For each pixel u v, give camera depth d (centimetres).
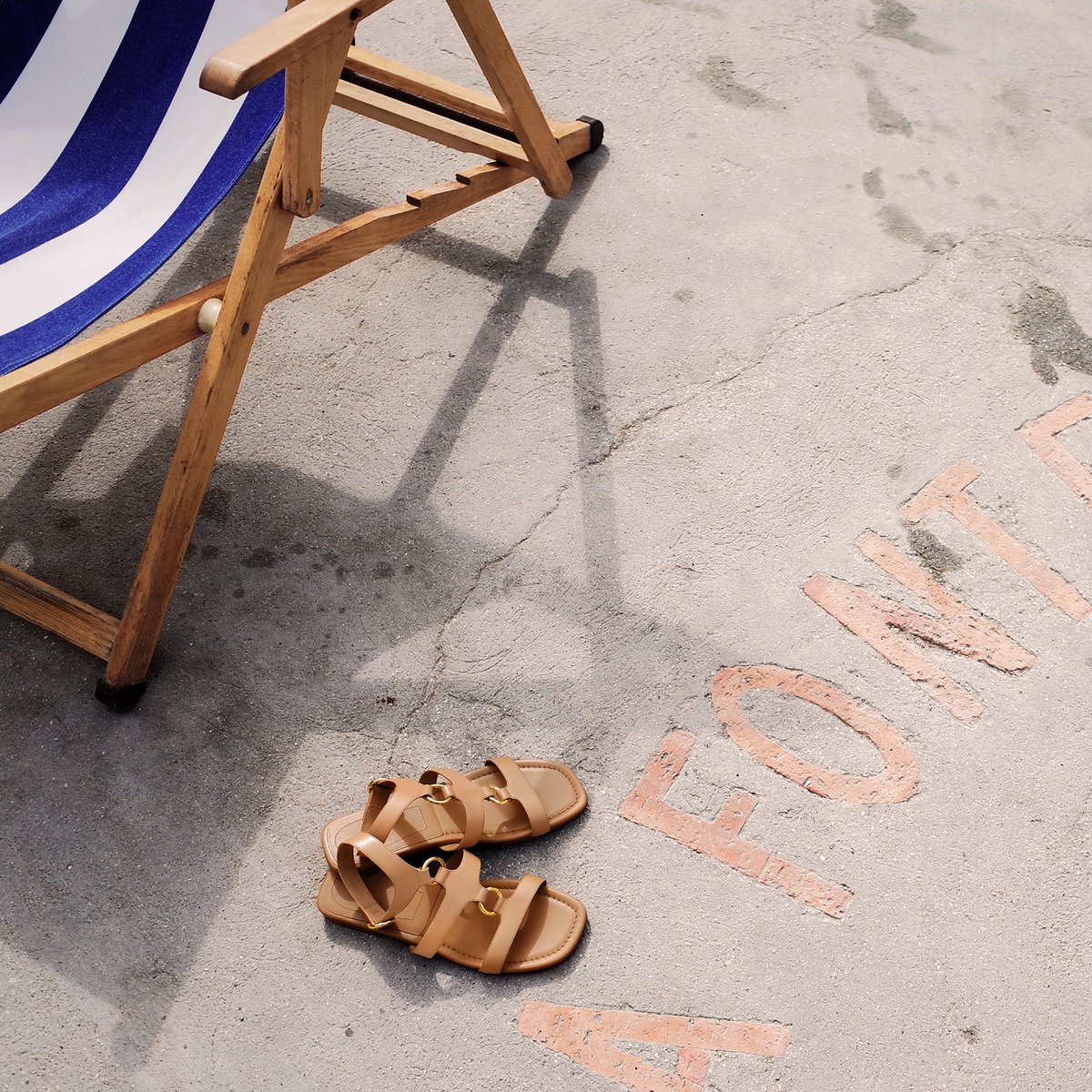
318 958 198
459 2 231
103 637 219
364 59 278
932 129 331
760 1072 188
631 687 230
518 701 228
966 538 252
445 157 322
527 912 200
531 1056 189
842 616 240
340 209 308
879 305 291
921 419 271
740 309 289
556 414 271
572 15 359
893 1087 187
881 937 201
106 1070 187
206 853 209
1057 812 215
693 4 363
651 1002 194
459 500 257
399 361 280
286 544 249
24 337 198
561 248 301
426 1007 193
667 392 274
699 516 254
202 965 197
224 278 213
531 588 243
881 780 219
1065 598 244
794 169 320
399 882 192
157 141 244
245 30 246
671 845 211
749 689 230
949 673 233
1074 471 262
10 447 263
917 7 366
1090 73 349
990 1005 194
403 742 223
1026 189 317
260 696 228
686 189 314
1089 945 200
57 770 218
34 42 253
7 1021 191
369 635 237
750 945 200
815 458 264
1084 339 286
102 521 253
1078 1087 187
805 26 358
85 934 200
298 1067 187
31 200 241
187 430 203
